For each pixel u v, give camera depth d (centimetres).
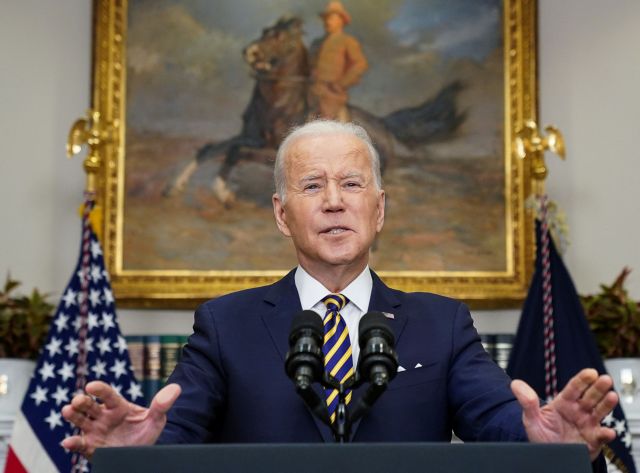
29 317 730
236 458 239
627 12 851
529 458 238
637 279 812
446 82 838
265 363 346
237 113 827
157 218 805
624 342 742
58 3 840
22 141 818
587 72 844
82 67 834
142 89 823
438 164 827
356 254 355
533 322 738
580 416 280
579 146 834
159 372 745
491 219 819
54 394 695
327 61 836
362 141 369
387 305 361
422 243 813
